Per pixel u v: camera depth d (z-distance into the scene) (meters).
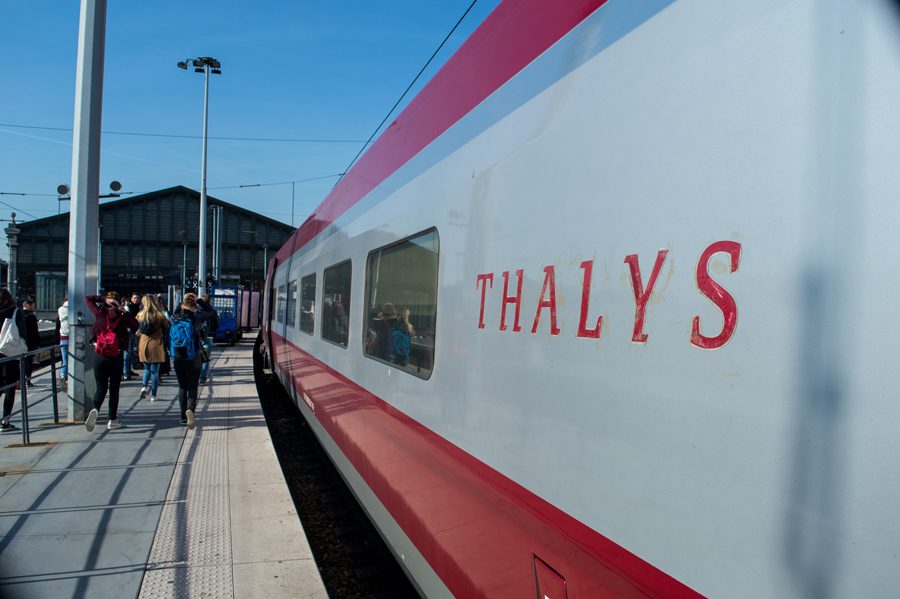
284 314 11.57
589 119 1.92
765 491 1.27
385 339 4.05
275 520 4.79
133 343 12.39
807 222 1.23
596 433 1.80
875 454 1.08
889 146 1.11
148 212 76.75
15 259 26.28
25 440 6.98
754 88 1.38
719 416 1.38
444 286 2.98
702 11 1.55
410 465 3.43
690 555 1.45
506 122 2.50
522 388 2.21
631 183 1.71
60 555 4.13
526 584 2.18
